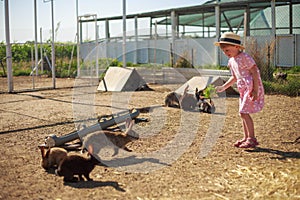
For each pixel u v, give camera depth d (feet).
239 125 25.59
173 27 80.23
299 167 16.35
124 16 59.11
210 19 90.58
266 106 33.81
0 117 29.58
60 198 13.17
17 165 16.93
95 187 14.25
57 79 70.95
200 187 14.23
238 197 13.24
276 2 75.66
